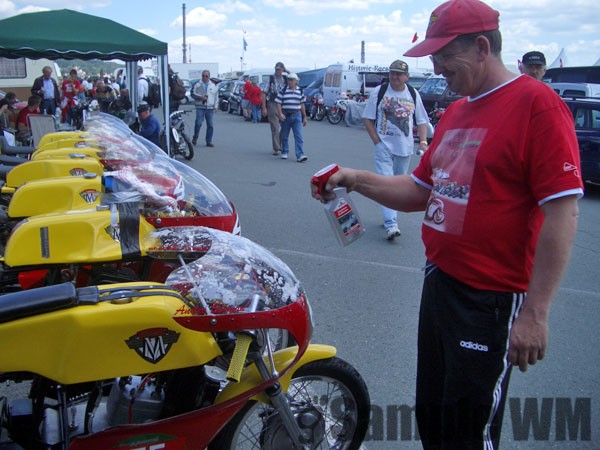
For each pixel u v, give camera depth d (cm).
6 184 477
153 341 213
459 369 224
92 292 213
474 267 217
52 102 1680
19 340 202
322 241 679
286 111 1261
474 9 211
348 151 1491
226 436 248
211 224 407
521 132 203
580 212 902
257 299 233
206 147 1478
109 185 389
